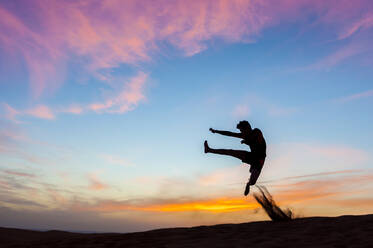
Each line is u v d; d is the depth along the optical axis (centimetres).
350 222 641
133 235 670
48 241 661
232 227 704
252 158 631
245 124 642
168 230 710
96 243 607
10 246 619
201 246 517
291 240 525
